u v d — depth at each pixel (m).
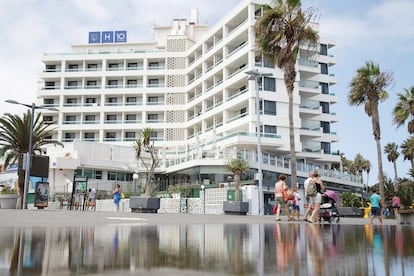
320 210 15.09
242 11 50.75
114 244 4.02
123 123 63.62
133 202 23.91
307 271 2.34
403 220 16.08
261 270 2.37
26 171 23.72
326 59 59.66
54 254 3.12
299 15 24.88
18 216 12.18
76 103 65.56
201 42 60.38
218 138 48.69
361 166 87.56
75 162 47.09
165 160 51.25
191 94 65.44
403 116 37.91
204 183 40.12
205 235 5.62
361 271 2.35
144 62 65.62
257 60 48.06
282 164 42.88
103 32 73.06
